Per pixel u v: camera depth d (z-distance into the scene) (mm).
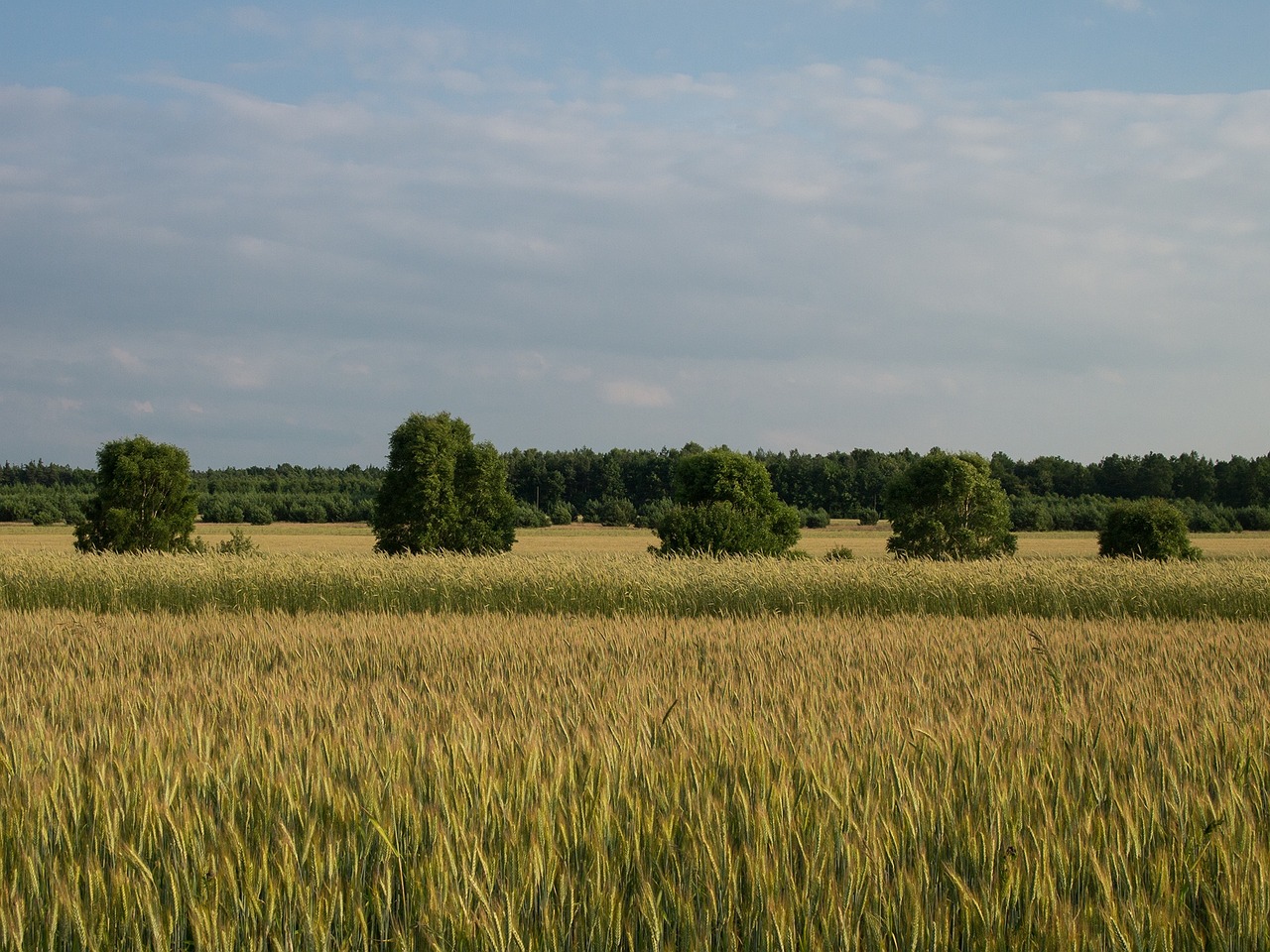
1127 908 3963
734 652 12133
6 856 4477
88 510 33688
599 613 18172
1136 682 9523
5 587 19875
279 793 4930
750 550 28781
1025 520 83000
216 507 87500
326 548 54844
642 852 4406
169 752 5816
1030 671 10594
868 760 5754
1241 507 96125
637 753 5637
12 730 6598
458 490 38281
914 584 18953
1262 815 5098
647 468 106062
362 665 11148
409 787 4801
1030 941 3863
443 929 3760
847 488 99125
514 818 4656
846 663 10945
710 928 3924
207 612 17344
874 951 3822
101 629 13844
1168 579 18703
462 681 9539
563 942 3928
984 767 5594
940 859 4457
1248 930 3908
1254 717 7488
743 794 4801
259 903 3936
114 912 3938
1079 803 5098
